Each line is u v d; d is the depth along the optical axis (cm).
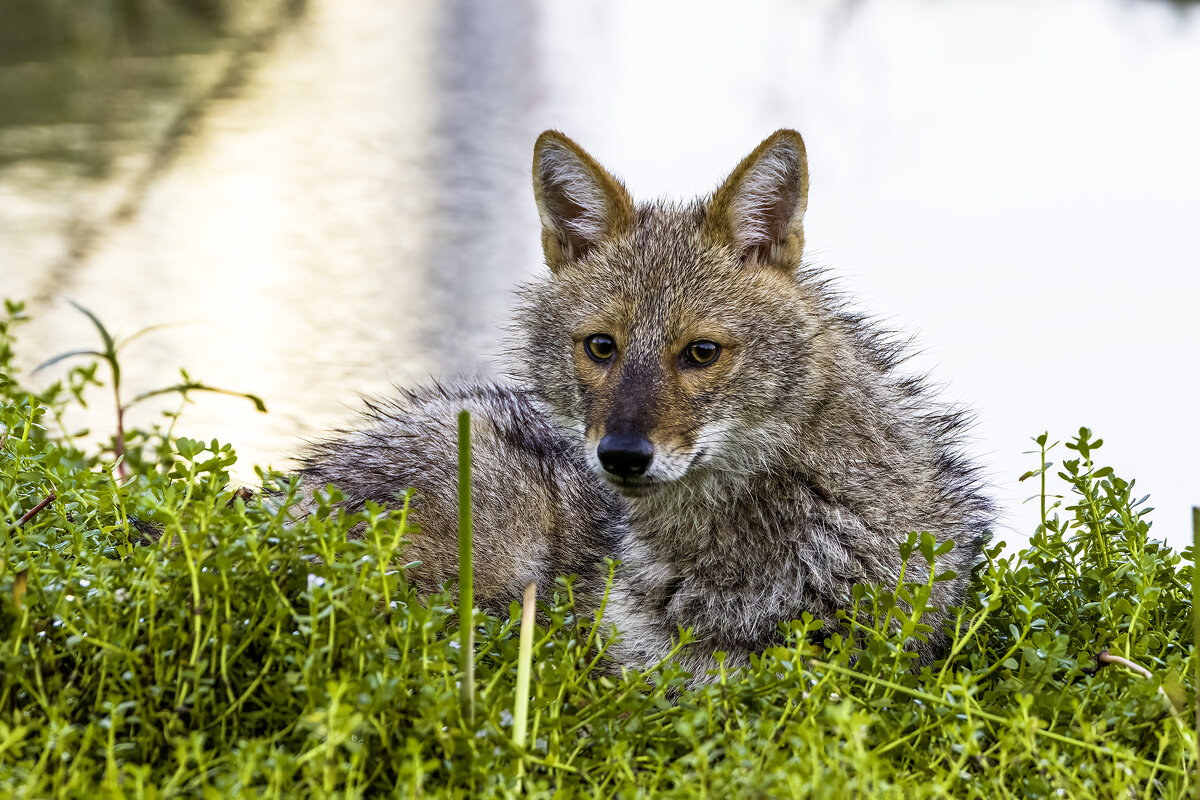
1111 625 730
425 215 2011
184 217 2002
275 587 593
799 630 641
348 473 977
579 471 1000
